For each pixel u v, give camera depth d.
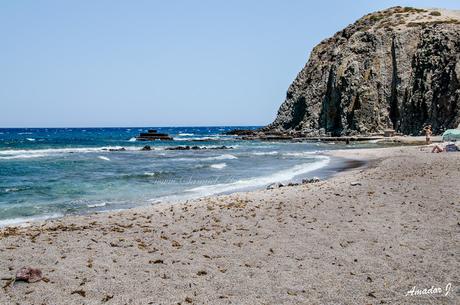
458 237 9.37
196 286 7.18
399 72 80.62
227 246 9.54
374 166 27.91
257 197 16.23
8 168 32.00
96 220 12.66
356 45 90.00
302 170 29.06
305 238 9.95
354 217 11.88
